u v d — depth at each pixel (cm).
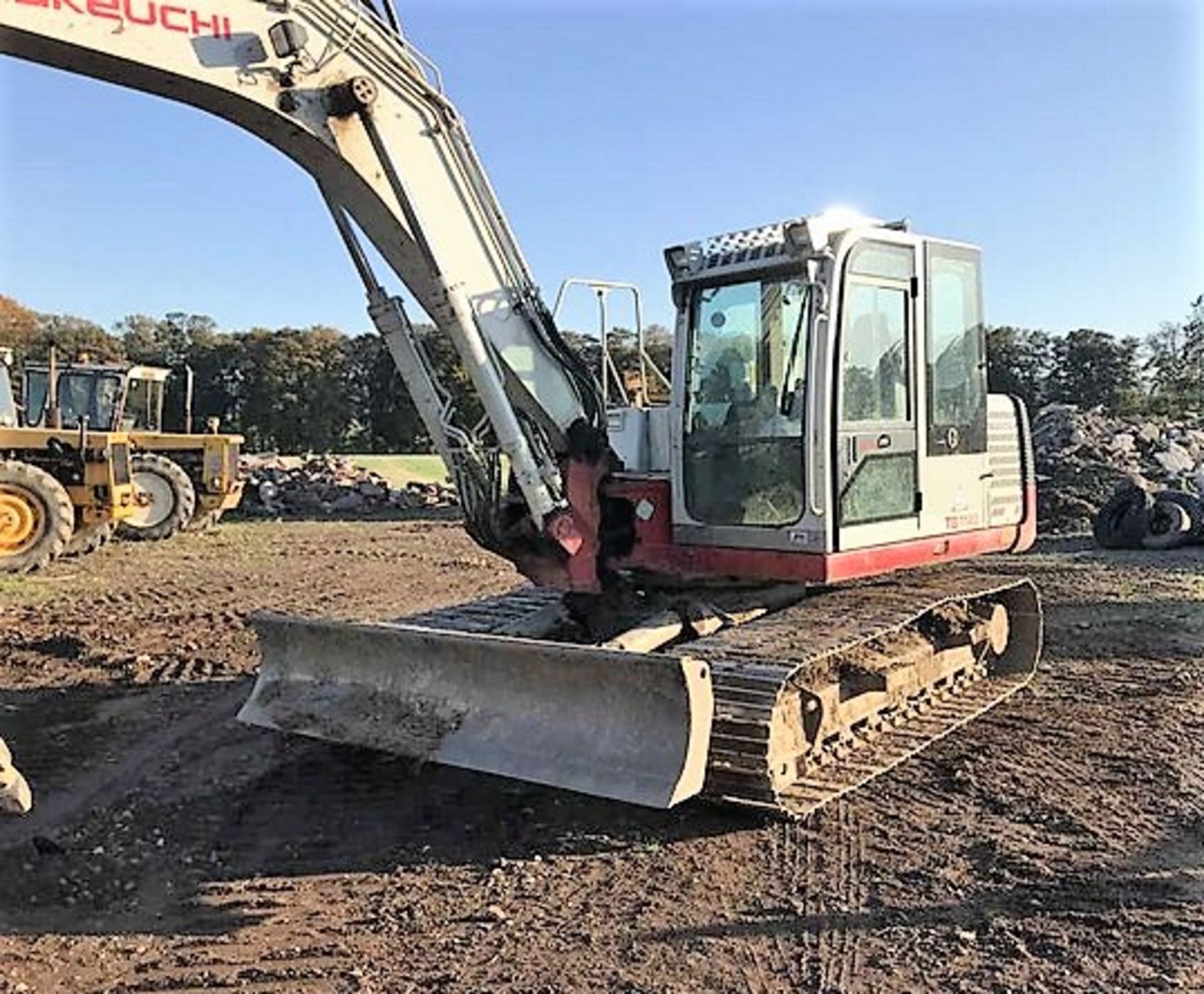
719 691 537
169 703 787
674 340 653
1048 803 572
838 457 605
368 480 2558
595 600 669
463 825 554
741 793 534
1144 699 767
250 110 545
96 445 1570
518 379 625
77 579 1388
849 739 625
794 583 659
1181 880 479
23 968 408
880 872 490
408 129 584
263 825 555
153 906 464
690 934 434
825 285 595
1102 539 1625
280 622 634
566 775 518
